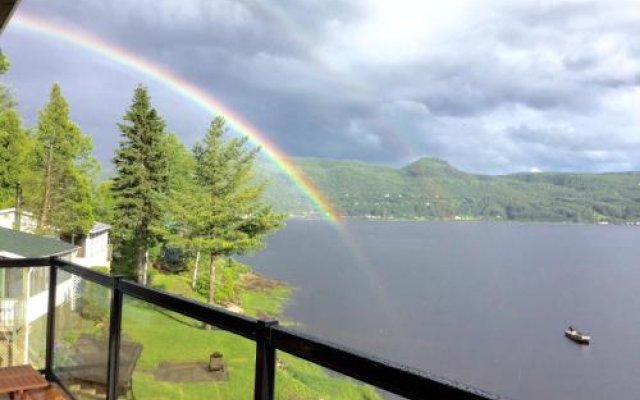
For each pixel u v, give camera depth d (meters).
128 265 36.47
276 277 61.53
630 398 30.02
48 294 3.76
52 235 32.34
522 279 70.44
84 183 33.97
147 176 33.25
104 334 2.94
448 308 52.06
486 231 138.62
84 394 3.14
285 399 1.55
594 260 92.00
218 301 36.66
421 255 91.25
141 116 33.34
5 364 4.11
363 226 134.12
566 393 30.66
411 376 1.16
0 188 28.70
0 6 2.69
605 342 42.78
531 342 41.62
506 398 0.96
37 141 31.91
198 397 1.98
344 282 62.22
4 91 28.23
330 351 1.42
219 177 29.83
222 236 29.97
